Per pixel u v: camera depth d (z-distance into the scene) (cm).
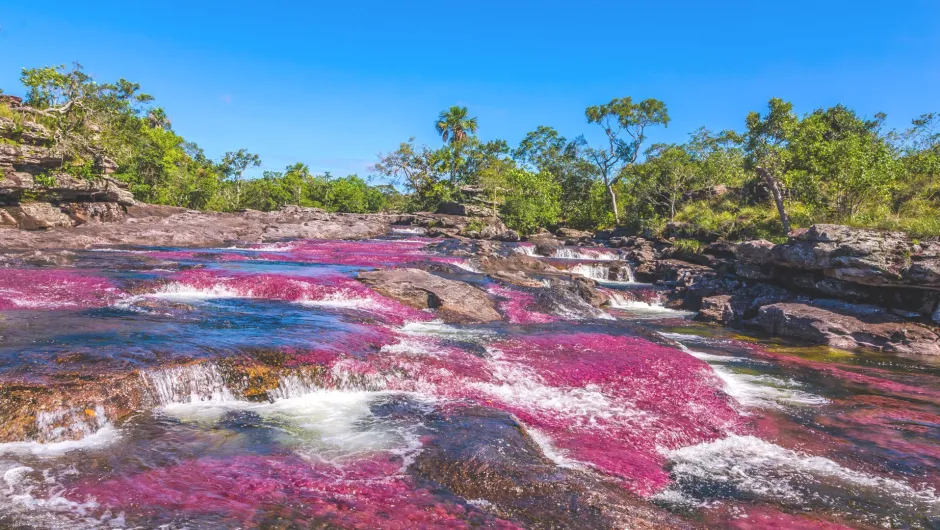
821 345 1880
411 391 1045
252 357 1000
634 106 6222
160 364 898
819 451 922
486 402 1020
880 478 817
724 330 2131
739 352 1722
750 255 2619
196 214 4519
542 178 6669
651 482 765
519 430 865
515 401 1047
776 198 3011
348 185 7894
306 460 707
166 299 1636
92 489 594
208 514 559
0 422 691
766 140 4012
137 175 5103
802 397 1248
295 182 7769
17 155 3028
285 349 1063
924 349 1745
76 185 3409
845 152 2859
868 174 2605
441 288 1905
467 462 712
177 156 6650
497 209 6397
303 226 4706
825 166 2977
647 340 1585
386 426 845
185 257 2580
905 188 2786
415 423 863
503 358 1269
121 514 547
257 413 874
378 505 605
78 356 920
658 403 1103
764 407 1160
